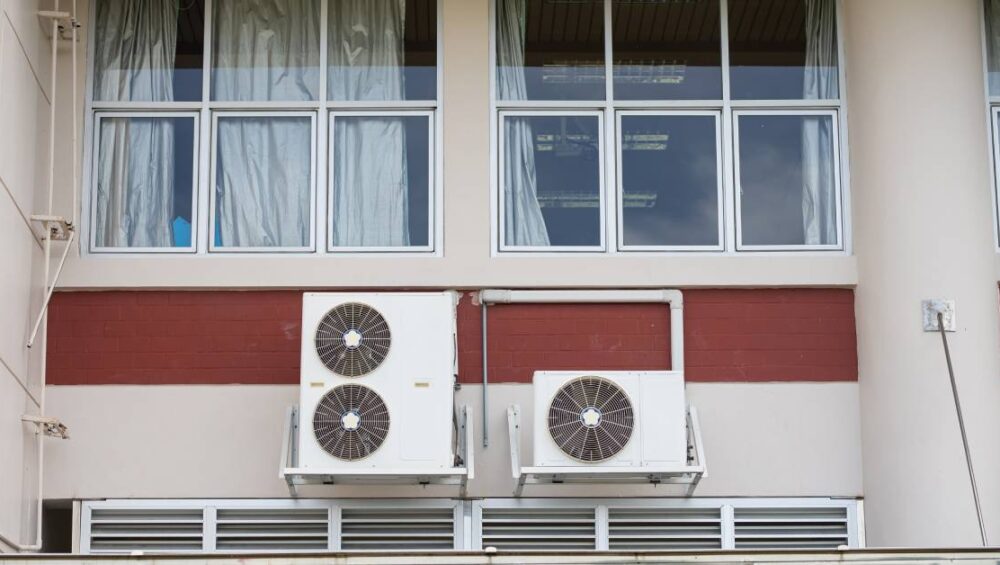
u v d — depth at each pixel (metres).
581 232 14.80
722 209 14.90
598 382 13.52
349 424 13.28
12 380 13.38
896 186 14.45
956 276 14.19
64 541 14.91
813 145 15.12
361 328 13.50
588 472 13.37
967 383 13.94
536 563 11.66
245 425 14.13
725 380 14.33
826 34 15.32
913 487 13.77
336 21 15.30
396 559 11.66
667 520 14.05
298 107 15.06
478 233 14.55
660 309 14.48
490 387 14.23
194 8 15.30
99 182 14.89
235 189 14.92
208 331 14.32
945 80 14.66
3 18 13.31
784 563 11.69
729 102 15.13
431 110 15.10
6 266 13.33
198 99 15.10
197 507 13.95
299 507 13.93
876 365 14.20
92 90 15.06
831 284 14.52
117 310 14.34
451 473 13.23
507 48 15.22
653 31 15.30
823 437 14.24
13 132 13.64
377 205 14.88
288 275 14.37
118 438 14.06
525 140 15.01
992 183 14.94
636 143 15.05
